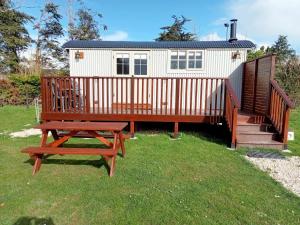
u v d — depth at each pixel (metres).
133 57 8.35
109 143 4.56
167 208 2.88
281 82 13.75
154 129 7.52
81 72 8.45
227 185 3.55
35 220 2.63
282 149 5.57
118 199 3.09
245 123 6.13
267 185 3.57
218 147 5.63
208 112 6.98
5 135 6.68
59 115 6.66
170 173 4.00
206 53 8.17
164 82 8.27
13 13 19.45
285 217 2.73
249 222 2.62
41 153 3.91
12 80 14.35
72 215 2.73
